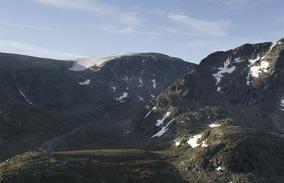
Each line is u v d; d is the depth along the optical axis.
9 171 138.00
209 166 158.25
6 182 130.75
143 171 153.12
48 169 140.75
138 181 145.00
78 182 136.12
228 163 156.12
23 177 133.88
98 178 141.88
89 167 148.62
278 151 172.62
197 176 154.75
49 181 134.12
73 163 150.00
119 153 176.38
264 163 158.75
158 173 153.88
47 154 161.25
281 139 193.62
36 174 136.00
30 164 145.00
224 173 153.25
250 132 184.62
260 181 148.50
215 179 150.50
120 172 149.75
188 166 162.62
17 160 153.12
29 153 163.88
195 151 176.12
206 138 189.62
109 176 145.00
